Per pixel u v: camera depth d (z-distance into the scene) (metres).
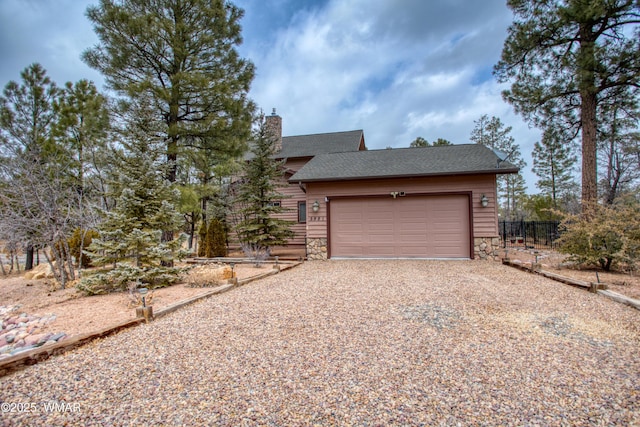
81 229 9.74
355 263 10.37
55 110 12.75
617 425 2.22
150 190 7.25
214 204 14.63
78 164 11.31
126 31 8.36
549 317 4.44
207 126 9.31
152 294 5.86
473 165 10.60
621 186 16.75
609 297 5.32
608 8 9.45
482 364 3.11
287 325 4.30
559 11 10.32
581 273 7.71
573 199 21.50
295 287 6.71
